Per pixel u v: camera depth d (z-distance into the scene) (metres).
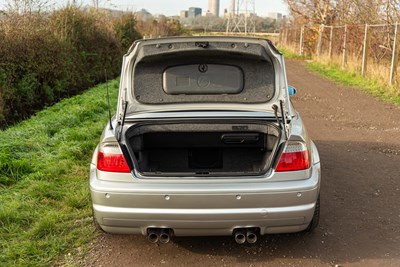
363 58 17.47
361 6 22.31
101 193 3.44
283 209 3.41
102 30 17.94
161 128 4.11
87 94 12.95
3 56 10.12
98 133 7.98
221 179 3.41
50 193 5.16
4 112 9.68
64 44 13.51
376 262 3.79
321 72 21.67
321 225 4.48
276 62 4.21
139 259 3.86
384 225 4.49
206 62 4.23
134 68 4.27
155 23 33.66
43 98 11.72
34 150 6.92
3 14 11.44
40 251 3.92
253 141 4.39
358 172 6.16
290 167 3.46
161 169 4.62
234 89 4.26
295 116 4.18
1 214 4.47
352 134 8.61
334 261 3.81
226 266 3.73
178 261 3.82
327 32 28.72
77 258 3.86
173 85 4.28
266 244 4.09
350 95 13.94
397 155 7.05
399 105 12.05
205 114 4.10
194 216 3.37
